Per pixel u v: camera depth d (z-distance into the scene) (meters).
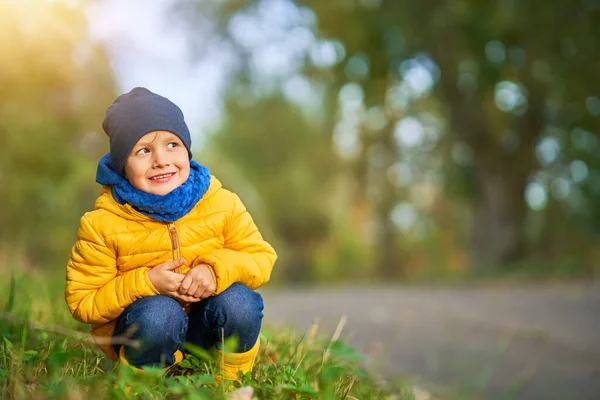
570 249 23.11
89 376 2.70
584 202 24.19
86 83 11.25
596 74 17.08
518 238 19.48
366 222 38.91
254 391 2.78
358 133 29.36
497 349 6.16
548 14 16.22
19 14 9.59
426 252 37.44
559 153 21.91
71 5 9.86
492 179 19.70
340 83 20.77
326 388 2.85
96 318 2.86
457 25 17.64
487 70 18.66
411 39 18.56
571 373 5.28
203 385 2.69
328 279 36.22
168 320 2.82
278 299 11.09
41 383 2.63
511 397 4.53
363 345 6.20
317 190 33.94
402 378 3.95
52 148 12.70
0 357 2.89
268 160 33.47
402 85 23.66
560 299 9.98
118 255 2.89
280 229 33.00
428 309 8.97
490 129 19.53
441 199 34.47
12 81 10.55
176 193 2.86
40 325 3.06
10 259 11.60
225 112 32.91
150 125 2.83
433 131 27.11
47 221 14.70
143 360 2.87
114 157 2.89
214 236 2.98
